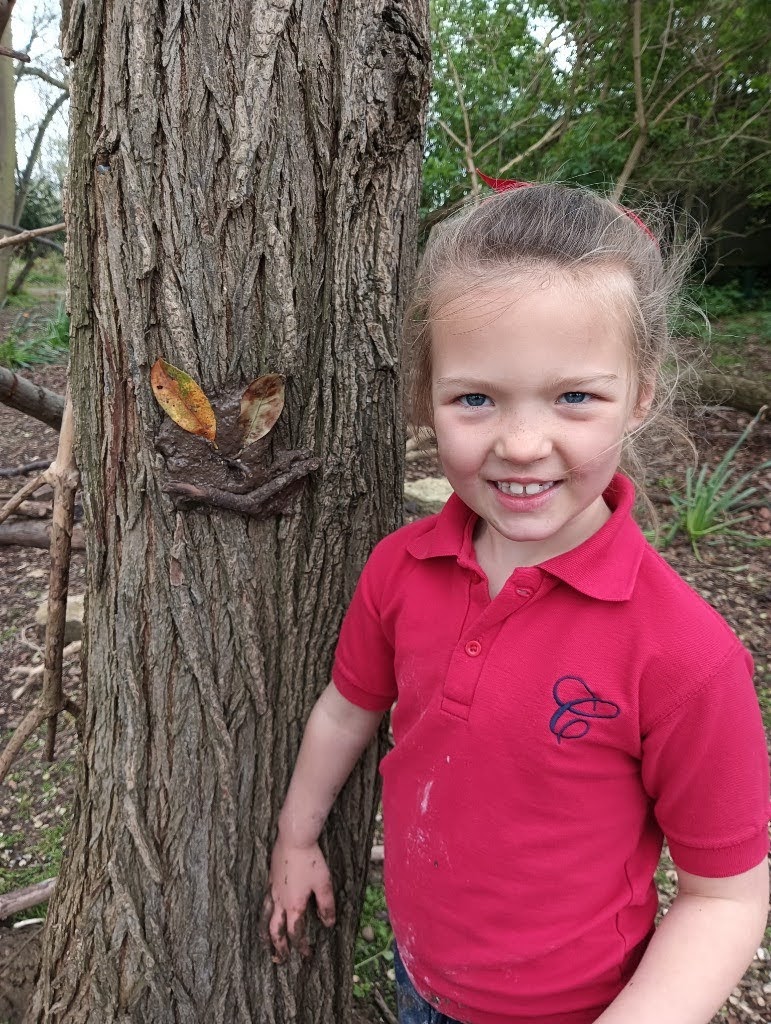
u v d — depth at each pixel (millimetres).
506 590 476
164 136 506
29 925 963
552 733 465
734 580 1843
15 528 1790
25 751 1298
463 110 2467
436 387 463
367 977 912
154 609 603
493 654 482
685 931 455
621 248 453
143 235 520
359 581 606
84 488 614
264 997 699
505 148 2822
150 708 627
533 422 426
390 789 561
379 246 562
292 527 608
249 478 573
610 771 470
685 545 2012
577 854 485
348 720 623
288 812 657
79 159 530
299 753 655
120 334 546
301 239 545
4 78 4242
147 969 667
